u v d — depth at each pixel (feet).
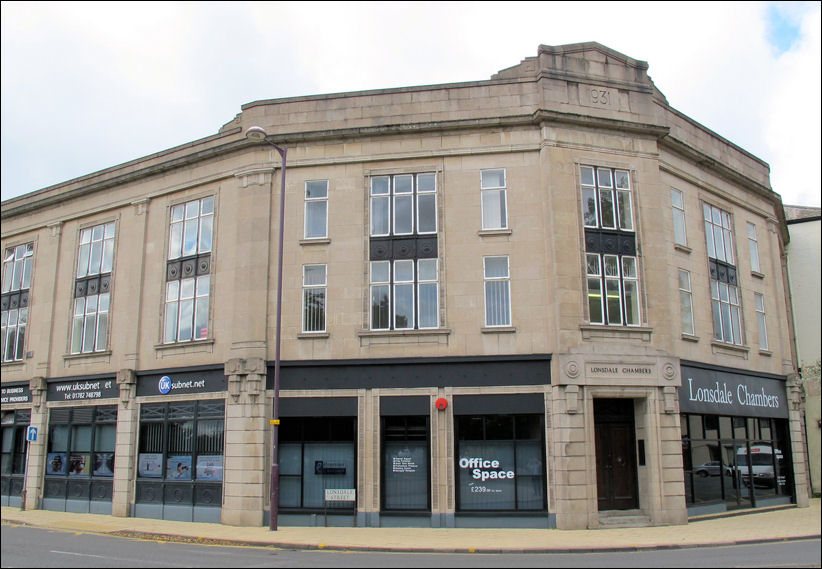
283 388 74.69
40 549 53.88
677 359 74.18
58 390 94.17
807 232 118.42
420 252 76.48
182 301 84.58
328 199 79.10
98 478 86.74
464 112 78.13
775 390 94.53
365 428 72.74
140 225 90.07
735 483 83.61
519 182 76.33
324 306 76.79
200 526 71.51
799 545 55.72
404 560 48.62
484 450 71.41
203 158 85.05
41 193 103.55
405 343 74.13
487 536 62.23
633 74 80.64
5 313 105.91
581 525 66.95
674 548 55.26
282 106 81.35
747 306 93.25
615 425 74.54
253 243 78.48
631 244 76.69
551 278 72.84
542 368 71.56
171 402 81.66
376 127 78.54
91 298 94.68
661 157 82.79
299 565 45.37
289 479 73.72
